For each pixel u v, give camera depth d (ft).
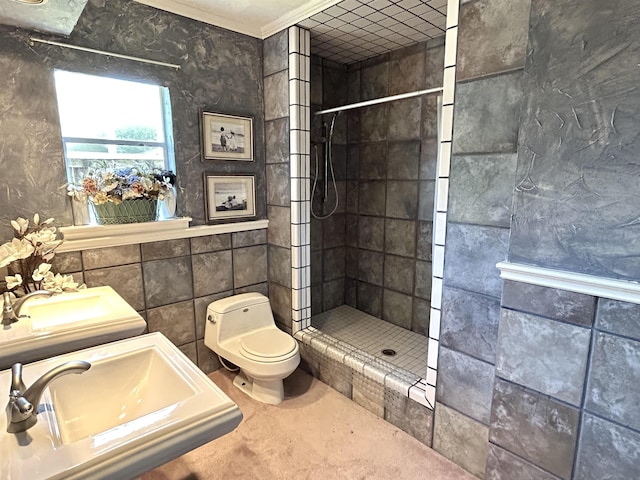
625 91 3.31
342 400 7.35
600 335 3.72
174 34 6.82
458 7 4.79
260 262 8.76
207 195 7.57
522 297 4.26
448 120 5.09
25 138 5.59
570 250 3.82
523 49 4.27
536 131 3.91
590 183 3.61
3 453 2.33
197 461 5.77
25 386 2.88
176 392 3.32
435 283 5.59
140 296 6.95
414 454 5.93
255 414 6.89
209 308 7.73
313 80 9.28
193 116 7.25
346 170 10.39
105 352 3.84
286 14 7.15
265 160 8.49
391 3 6.40
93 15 5.95
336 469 5.63
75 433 3.29
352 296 10.81
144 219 6.70
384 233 9.73
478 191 4.90
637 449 3.61
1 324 4.29
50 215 5.93
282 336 7.63
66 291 5.53
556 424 4.16
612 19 3.30
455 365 5.50
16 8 4.74
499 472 4.77
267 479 5.45
